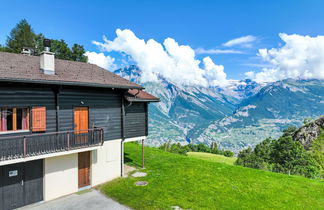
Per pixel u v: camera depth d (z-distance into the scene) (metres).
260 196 13.21
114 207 11.10
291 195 13.57
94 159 14.03
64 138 12.20
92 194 12.73
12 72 10.48
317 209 11.84
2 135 10.20
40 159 11.73
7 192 10.59
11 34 35.28
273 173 17.92
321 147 36.66
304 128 42.56
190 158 21.97
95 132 13.36
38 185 11.66
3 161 9.51
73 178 12.94
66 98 12.54
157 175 16.08
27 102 11.02
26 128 11.10
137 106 16.80
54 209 10.90
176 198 12.27
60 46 35.44
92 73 14.88
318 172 26.92
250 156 36.84
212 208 11.29
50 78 11.28
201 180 15.34
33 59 14.04
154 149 26.50
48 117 11.81
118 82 14.53
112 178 15.13
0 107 10.19
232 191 13.70
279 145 32.91
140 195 12.56
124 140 15.66
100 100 14.23
